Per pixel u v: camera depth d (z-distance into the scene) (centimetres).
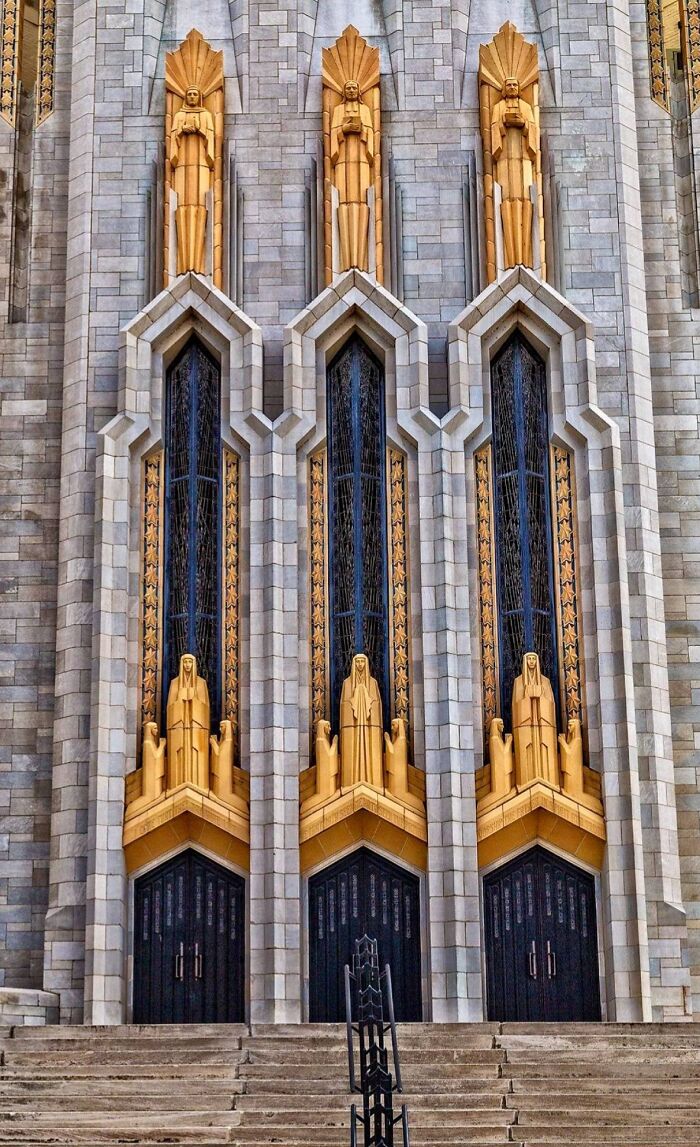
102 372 4328
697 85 4662
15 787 4194
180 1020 3950
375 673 4122
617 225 4434
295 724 4038
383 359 4303
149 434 4238
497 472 4244
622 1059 3161
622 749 4025
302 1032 3297
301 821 4003
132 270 4391
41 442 4397
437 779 3997
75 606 4178
